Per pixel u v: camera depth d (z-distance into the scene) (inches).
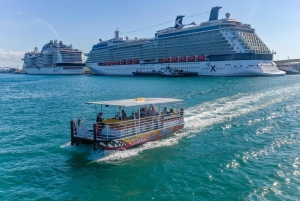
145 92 1974.7
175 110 807.7
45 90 2466.8
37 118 1042.7
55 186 448.5
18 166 534.9
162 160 548.7
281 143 639.1
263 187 421.7
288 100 1347.2
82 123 618.8
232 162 524.1
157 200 397.7
